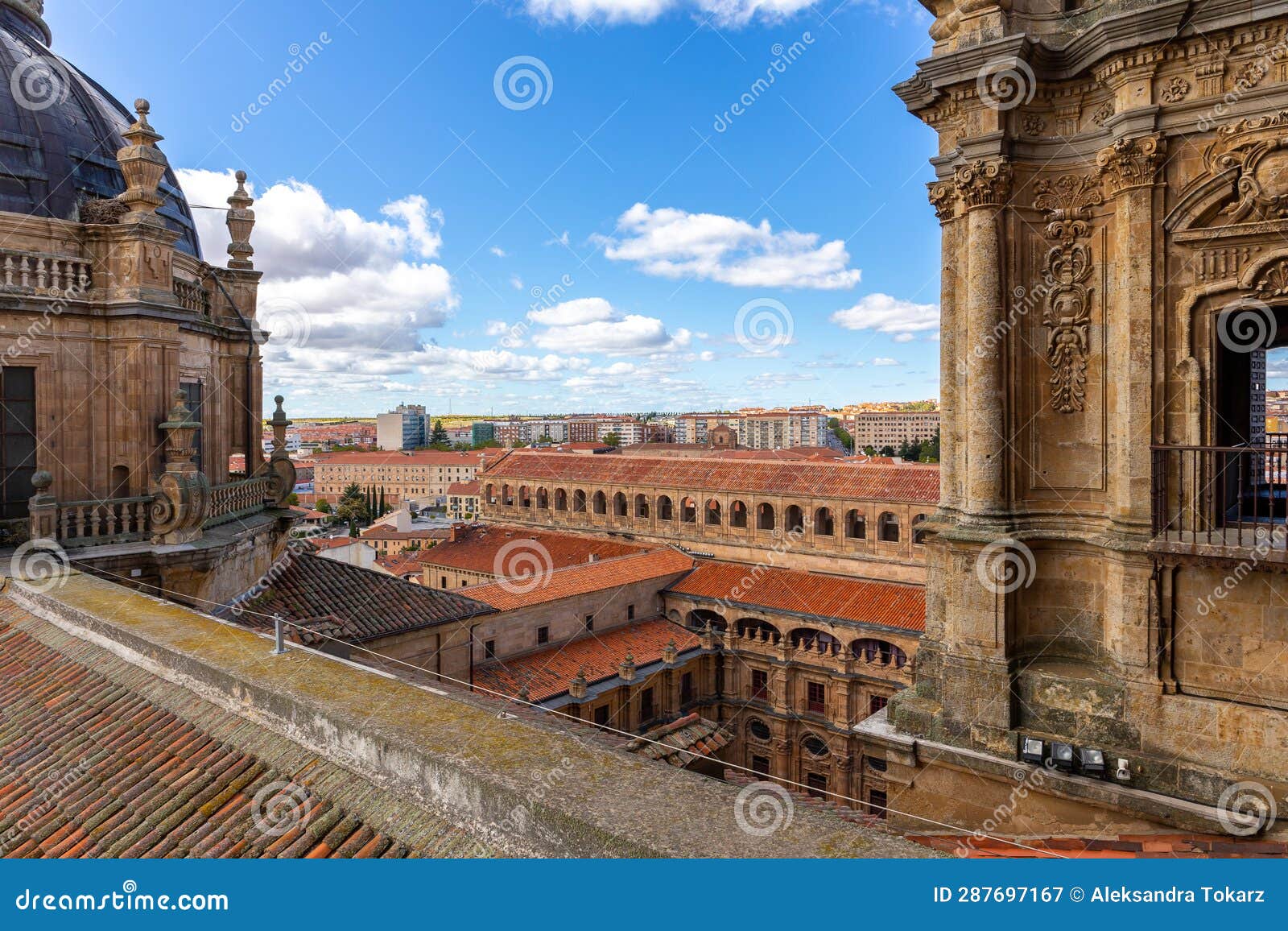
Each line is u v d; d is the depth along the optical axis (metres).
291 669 11.48
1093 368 13.05
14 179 20.77
